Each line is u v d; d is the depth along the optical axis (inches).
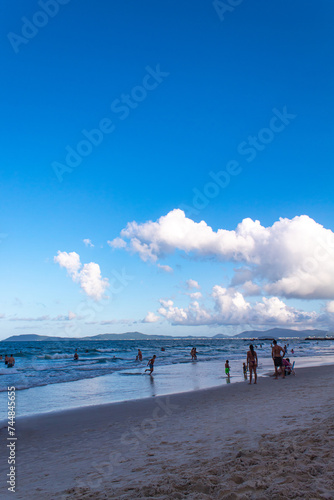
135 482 175.9
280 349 708.0
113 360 1686.8
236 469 171.0
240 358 1675.7
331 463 165.0
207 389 612.7
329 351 2304.4
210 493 147.5
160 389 671.8
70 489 176.4
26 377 948.6
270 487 143.5
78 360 1731.1
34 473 218.4
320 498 130.5
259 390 544.7
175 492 151.1
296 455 180.4
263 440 226.7
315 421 273.3
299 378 677.3
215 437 258.4
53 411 472.7
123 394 625.0
